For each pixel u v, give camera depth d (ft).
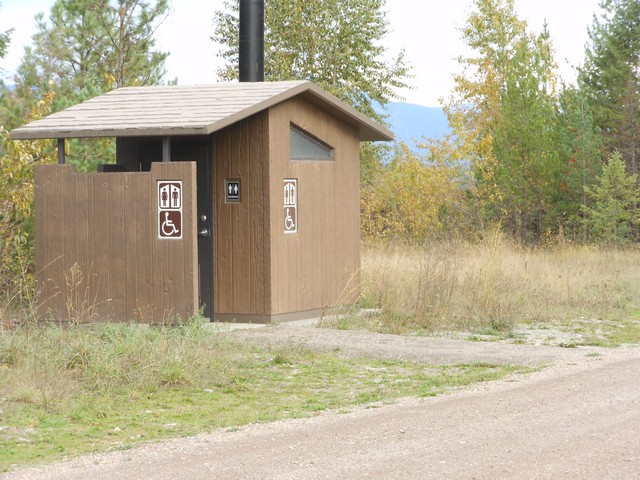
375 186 126.21
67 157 72.43
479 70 174.09
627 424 27.30
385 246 98.27
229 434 28.19
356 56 141.18
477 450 24.75
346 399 34.06
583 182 120.06
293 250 53.72
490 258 65.36
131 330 43.42
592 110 147.95
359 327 51.83
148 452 25.95
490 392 33.68
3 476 23.88
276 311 52.34
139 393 35.17
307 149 55.83
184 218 47.73
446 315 53.72
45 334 42.55
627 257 97.60
